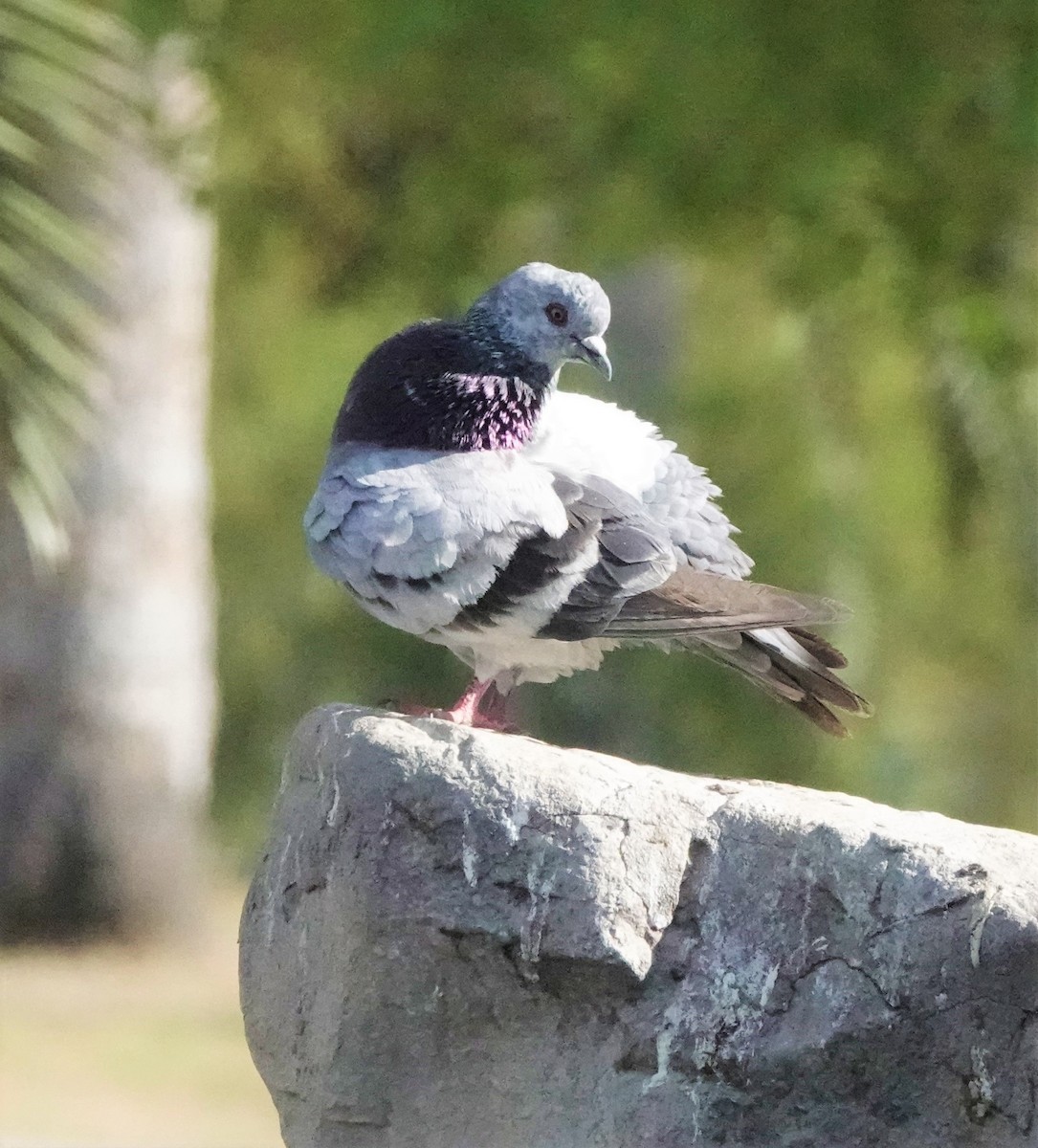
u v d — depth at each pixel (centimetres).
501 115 1384
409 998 603
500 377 789
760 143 1284
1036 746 2408
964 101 1277
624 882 591
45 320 1160
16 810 1766
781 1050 583
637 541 746
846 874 583
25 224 1153
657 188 1328
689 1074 592
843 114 1262
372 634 2823
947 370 1658
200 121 1465
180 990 1673
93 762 1775
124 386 1747
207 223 1750
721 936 592
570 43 1284
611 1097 596
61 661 1762
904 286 1355
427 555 732
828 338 1772
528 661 775
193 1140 1210
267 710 3092
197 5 1380
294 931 640
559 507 746
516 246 1573
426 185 1439
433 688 2784
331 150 1493
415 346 790
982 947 569
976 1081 574
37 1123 1241
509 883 592
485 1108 605
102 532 1759
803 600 722
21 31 1159
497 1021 602
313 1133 626
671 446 836
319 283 1602
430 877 594
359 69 1303
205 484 1858
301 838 635
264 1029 655
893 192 1308
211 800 2852
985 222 1323
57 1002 1606
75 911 1786
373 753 602
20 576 1744
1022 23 1252
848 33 1250
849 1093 583
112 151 1514
